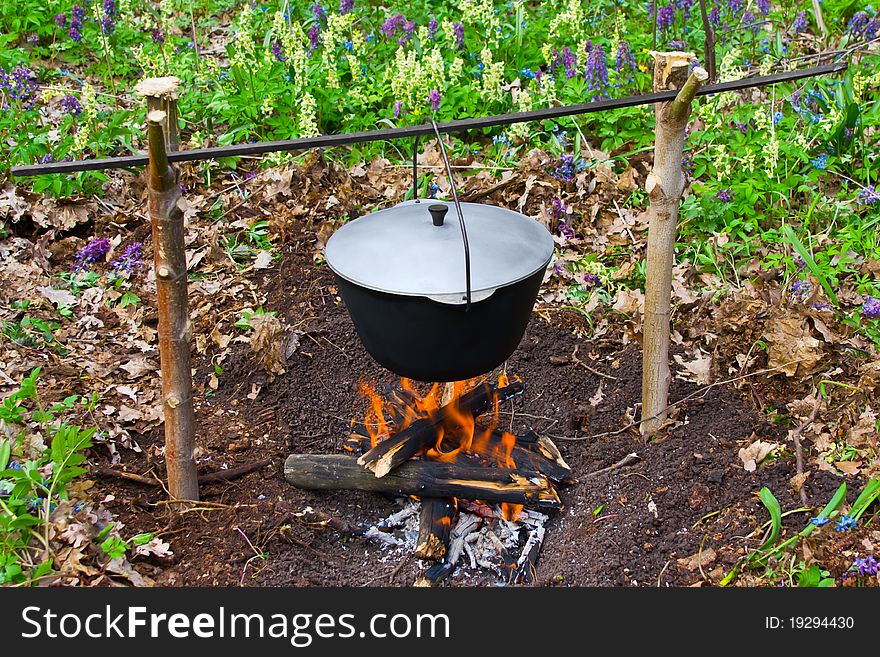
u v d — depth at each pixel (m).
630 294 4.30
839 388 3.67
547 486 3.36
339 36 6.13
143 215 4.93
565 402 3.91
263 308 4.39
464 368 3.00
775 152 4.70
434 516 3.29
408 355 2.96
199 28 7.06
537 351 4.16
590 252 4.68
